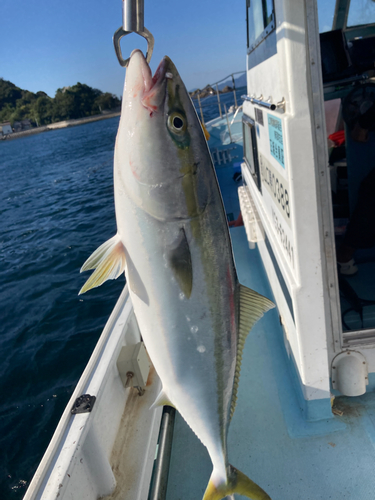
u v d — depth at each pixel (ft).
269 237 8.96
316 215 5.68
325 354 6.59
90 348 19.54
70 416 5.63
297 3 4.76
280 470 6.56
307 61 5.08
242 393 8.32
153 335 4.17
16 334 21.95
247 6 9.61
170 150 3.72
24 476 13.08
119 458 6.48
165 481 6.53
